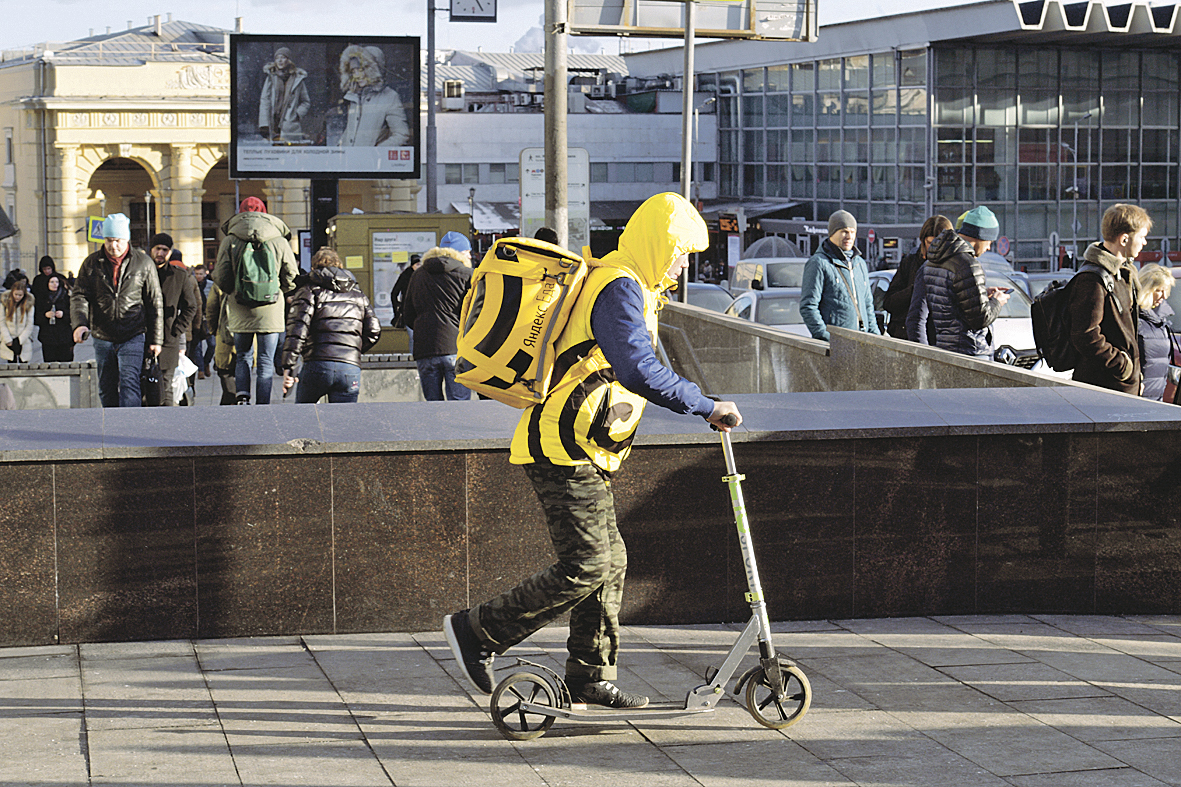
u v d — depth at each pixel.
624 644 6.73
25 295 22.03
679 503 7.02
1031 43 70.25
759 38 25.12
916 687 6.07
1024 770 5.07
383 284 24.70
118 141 75.25
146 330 12.60
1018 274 23.39
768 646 5.44
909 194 71.31
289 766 5.00
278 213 77.31
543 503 5.30
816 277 11.95
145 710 5.59
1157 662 6.48
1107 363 8.62
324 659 6.36
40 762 4.98
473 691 5.94
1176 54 73.25
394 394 15.39
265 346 13.45
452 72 115.38
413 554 6.78
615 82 99.19
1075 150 71.94
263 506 6.62
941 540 7.29
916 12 68.88
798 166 80.31
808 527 7.14
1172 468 7.41
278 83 26.45
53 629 6.48
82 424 6.69
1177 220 74.75
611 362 5.05
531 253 5.08
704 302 24.70
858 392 7.70
